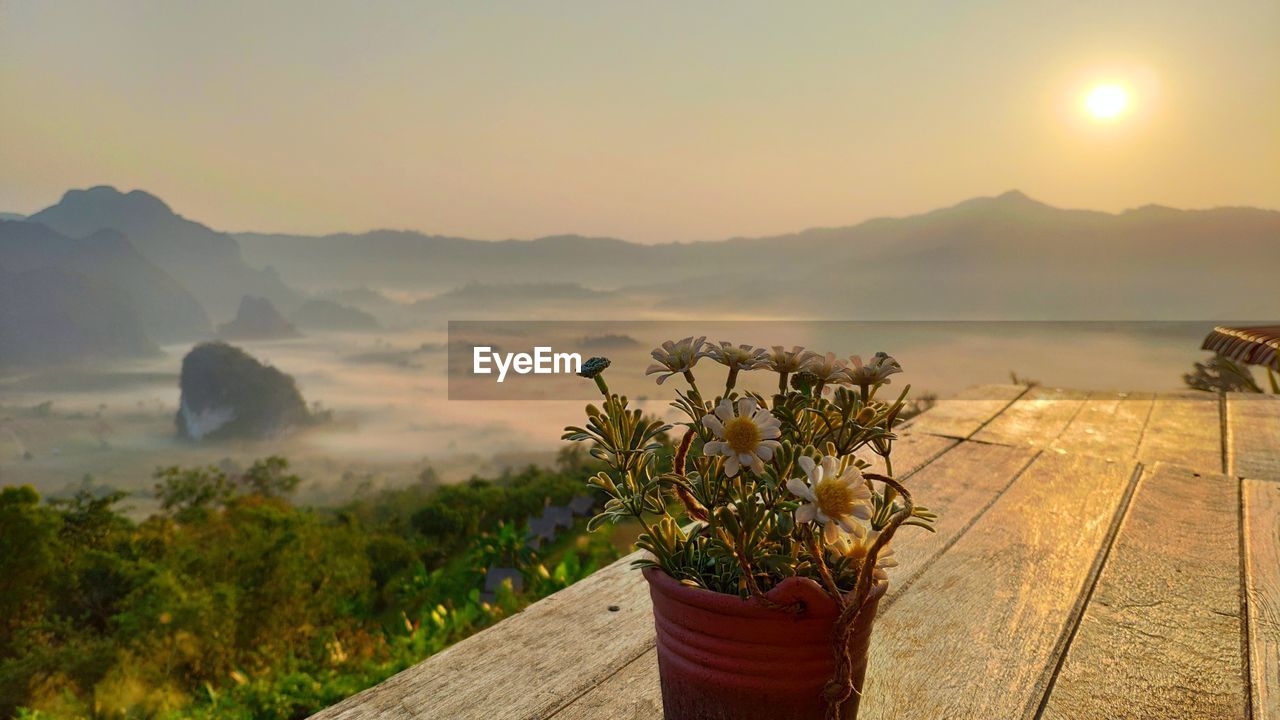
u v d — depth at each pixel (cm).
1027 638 135
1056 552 175
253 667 2673
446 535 6103
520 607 467
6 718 2616
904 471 241
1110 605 148
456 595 1942
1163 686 119
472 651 128
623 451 82
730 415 75
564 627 137
